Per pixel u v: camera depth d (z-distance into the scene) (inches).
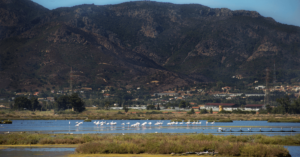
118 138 2593.5
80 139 2632.9
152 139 2415.1
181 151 2090.3
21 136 2874.0
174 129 4303.6
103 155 2033.7
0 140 2591.0
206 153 2053.4
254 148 2012.8
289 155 1982.0
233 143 2172.7
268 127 4749.0
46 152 2158.0
